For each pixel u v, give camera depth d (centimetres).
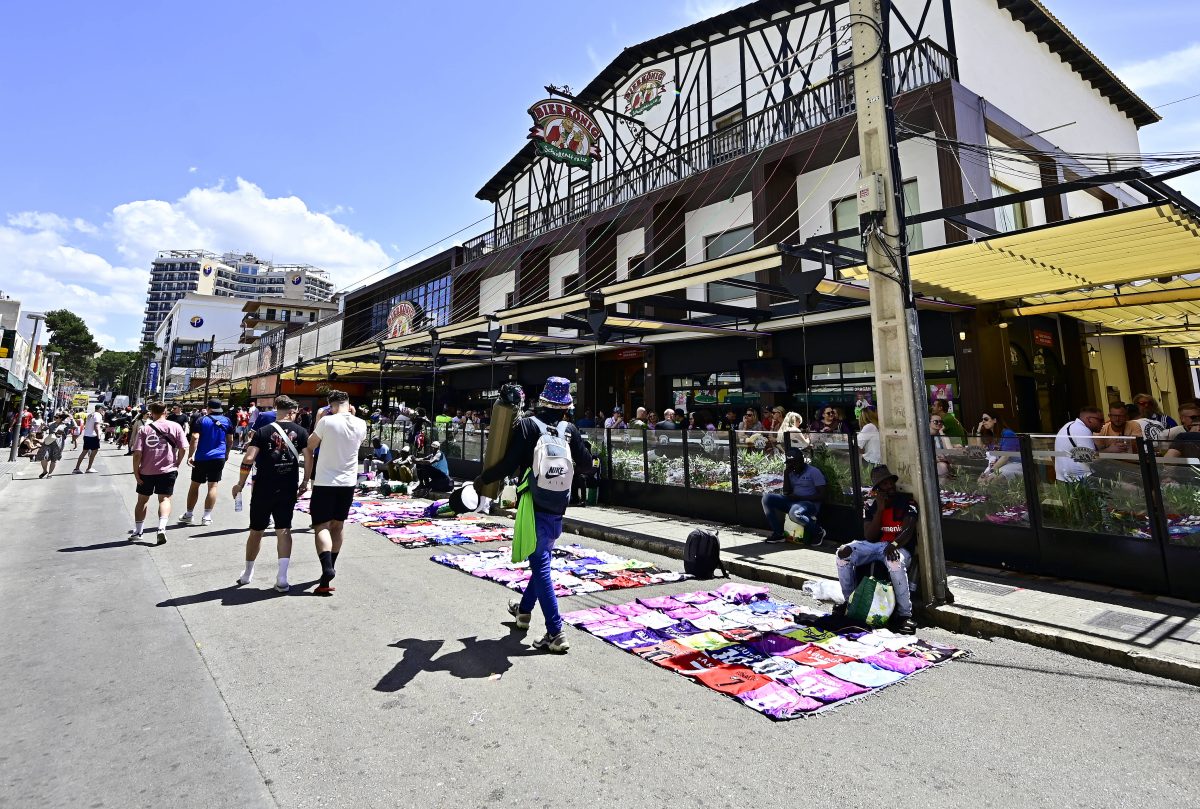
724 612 507
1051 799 253
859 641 438
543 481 423
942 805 247
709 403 1520
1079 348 1342
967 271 823
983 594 530
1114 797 254
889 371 554
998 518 622
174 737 297
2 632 445
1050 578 580
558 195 2141
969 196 1066
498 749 289
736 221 1468
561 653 414
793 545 745
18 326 2461
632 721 319
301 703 335
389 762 276
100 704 332
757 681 366
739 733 307
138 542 768
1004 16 1365
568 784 260
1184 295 971
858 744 297
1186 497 510
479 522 970
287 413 662
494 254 2217
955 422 796
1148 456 530
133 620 472
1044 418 1235
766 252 776
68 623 465
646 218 1628
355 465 581
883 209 555
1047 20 1416
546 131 1719
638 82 1828
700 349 1532
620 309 1731
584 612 507
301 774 266
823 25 1375
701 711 331
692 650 417
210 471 917
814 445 784
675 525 890
